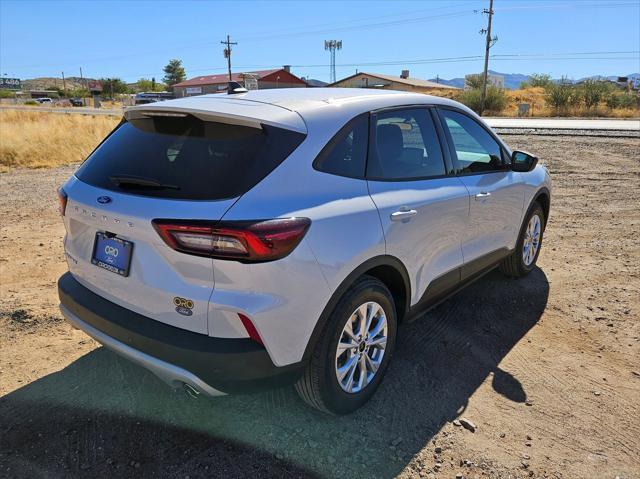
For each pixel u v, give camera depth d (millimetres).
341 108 2814
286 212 2320
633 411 2977
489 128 4152
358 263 2600
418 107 3369
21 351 3516
